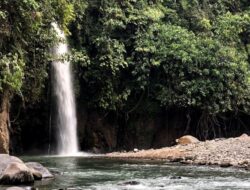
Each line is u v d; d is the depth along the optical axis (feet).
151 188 39.34
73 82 101.04
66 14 69.21
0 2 57.26
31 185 39.65
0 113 62.85
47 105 96.68
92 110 104.32
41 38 69.21
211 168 56.90
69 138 99.96
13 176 39.60
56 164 63.82
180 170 54.70
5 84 59.47
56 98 97.45
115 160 71.31
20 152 96.73
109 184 41.57
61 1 68.03
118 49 101.96
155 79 106.52
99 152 102.22
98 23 105.19
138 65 103.76
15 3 58.18
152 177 47.67
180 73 103.96
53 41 71.10
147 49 103.55
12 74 57.26
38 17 60.95
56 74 96.73
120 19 105.81
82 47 102.27
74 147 100.94
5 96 63.52
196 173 51.44
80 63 99.19
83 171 53.31
